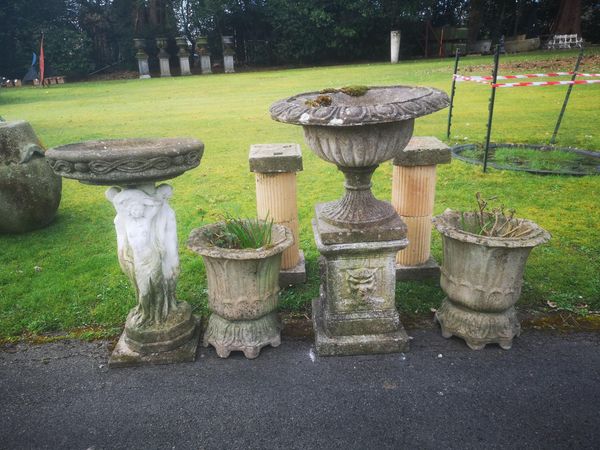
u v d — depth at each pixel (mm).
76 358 3396
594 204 5480
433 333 3523
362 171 3105
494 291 3154
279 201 4008
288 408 2865
